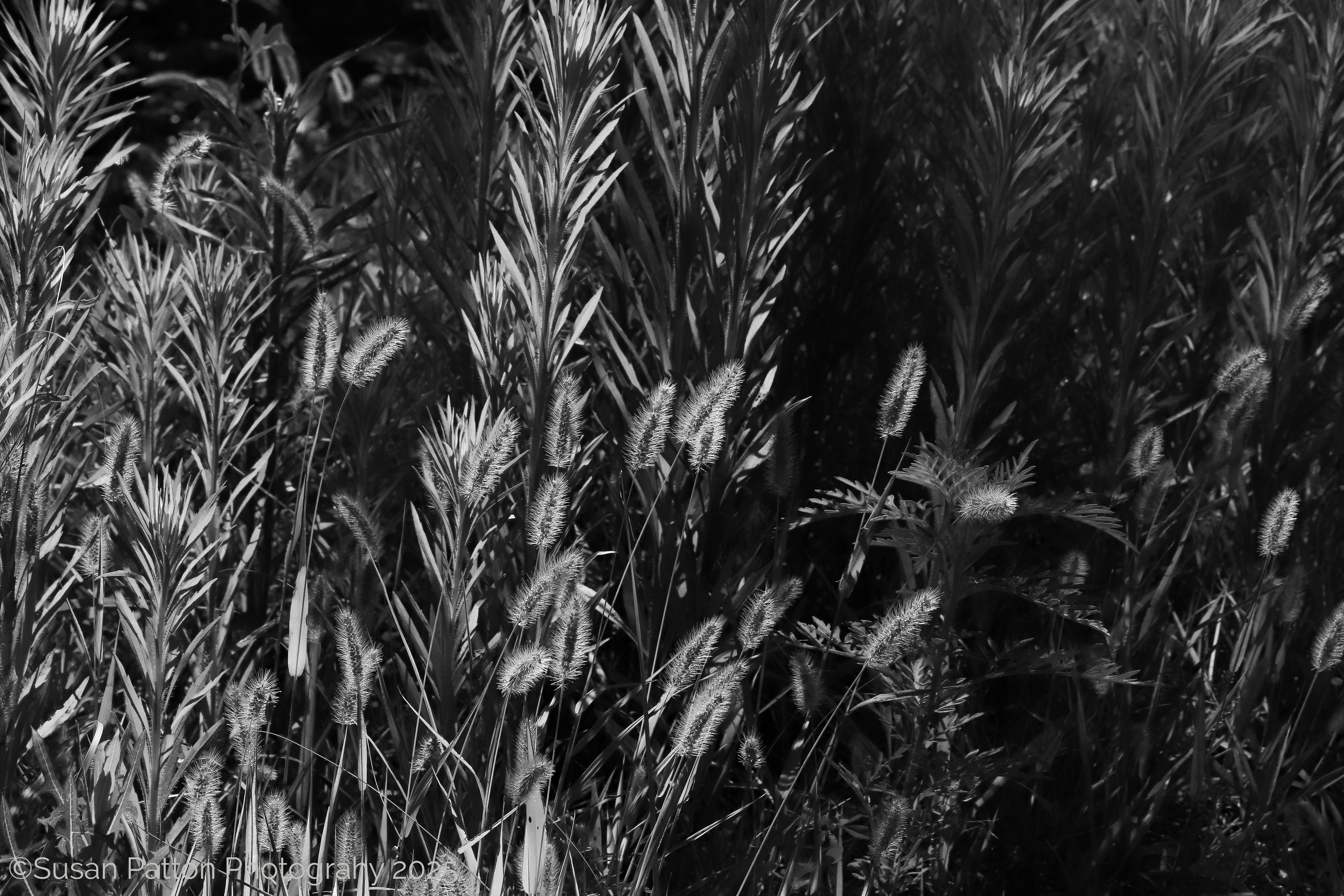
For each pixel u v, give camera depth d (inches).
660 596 83.7
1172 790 96.5
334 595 84.9
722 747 84.1
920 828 81.4
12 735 69.4
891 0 113.4
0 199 75.3
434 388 109.1
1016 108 84.6
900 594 84.4
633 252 103.6
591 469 97.5
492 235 94.4
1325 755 91.9
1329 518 103.6
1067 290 106.7
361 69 295.1
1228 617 107.4
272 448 87.4
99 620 76.8
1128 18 133.6
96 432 103.9
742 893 78.4
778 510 88.4
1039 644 97.3
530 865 65.1
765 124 81.5
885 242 116.0
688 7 82.0
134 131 241.9
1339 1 100.0
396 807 74.4
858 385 111.6
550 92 76.2
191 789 66.5
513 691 69.1
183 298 101.3
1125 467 100.8
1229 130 101.2
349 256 110.0
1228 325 115.5
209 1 313.3
